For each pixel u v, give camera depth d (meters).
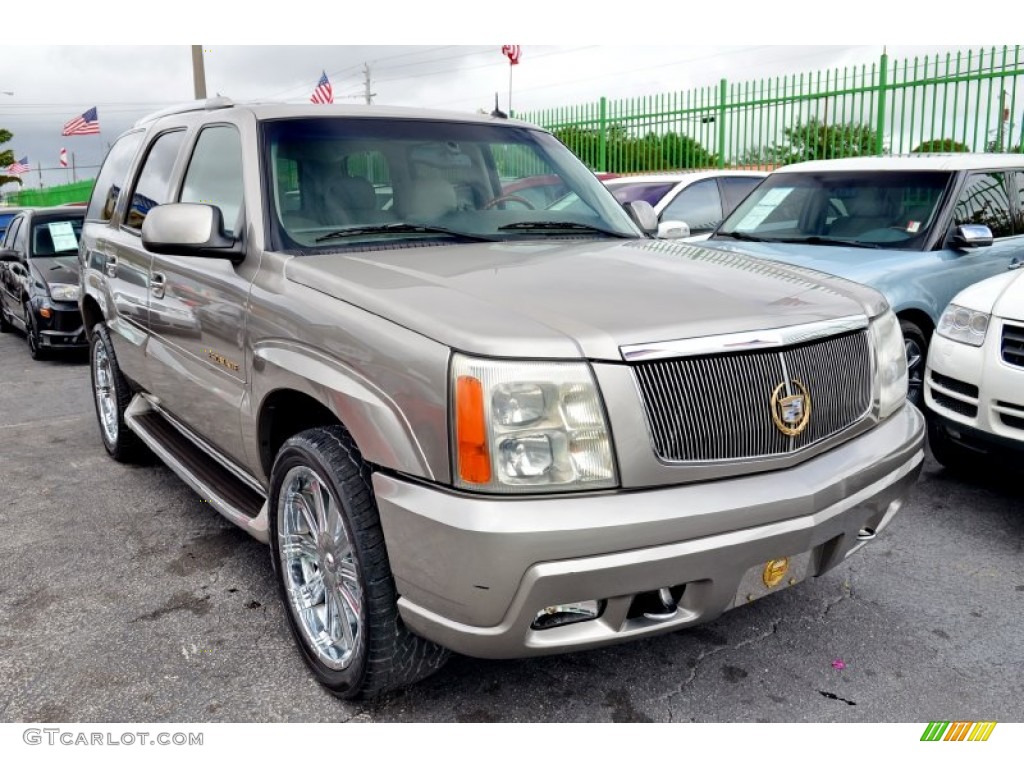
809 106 12.83
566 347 2.20
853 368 2.70
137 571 3.70
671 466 2.27
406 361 2.30
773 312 2.51
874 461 2.66
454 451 2.19
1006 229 6.16
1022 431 3.88
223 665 2.96
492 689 2.80
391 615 2.46
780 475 2.42
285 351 2.78
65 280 8.72
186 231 3.03
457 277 2.68
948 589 3.45
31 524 4.24
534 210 3.66
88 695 2.78
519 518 2.13
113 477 4.94
